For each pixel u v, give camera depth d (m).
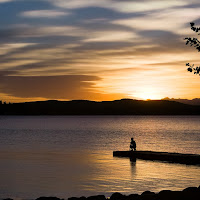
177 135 114.88
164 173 34.75
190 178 31.91
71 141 86.00
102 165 40.47
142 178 32.00
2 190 27.39
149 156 46.16
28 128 174.75
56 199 21.94
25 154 52.84
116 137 104.31
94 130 152.50
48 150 60.41
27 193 26.38
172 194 17.47
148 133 127.69
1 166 39.31
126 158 47.53
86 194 26.00
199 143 81.75
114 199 20.56
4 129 163.88
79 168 37.91
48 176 33.00
